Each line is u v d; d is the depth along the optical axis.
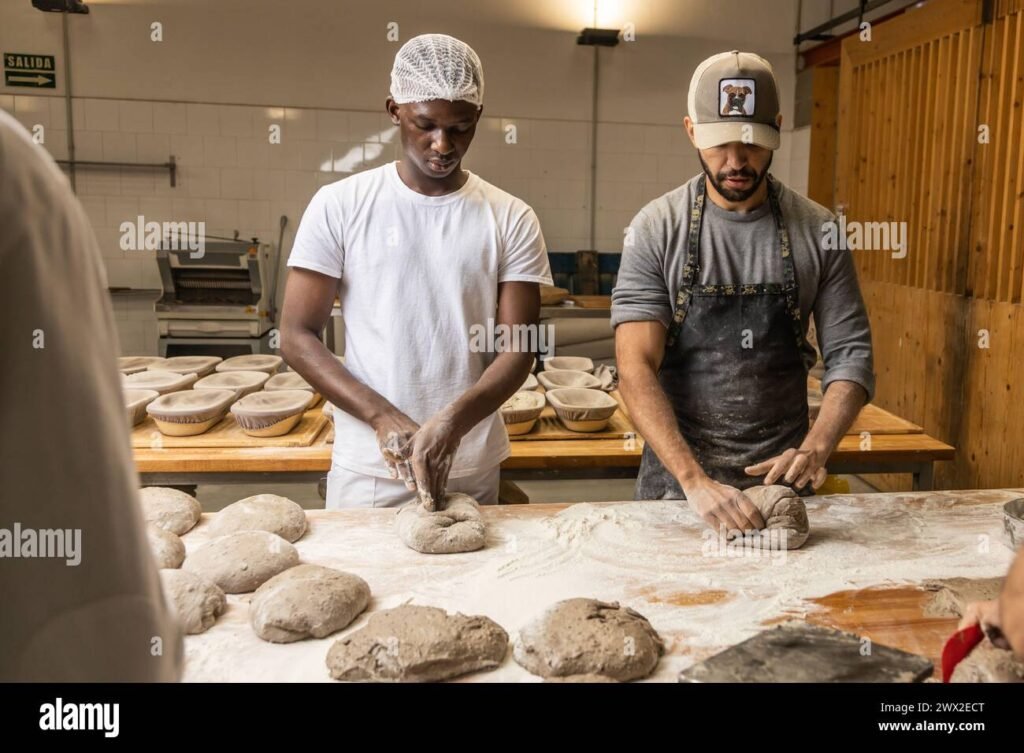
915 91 4.25
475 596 1.36
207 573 1.38
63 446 0.51
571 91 6.46
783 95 6.62
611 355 5.38
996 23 3.62
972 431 3.78
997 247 3.67
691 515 1.73
